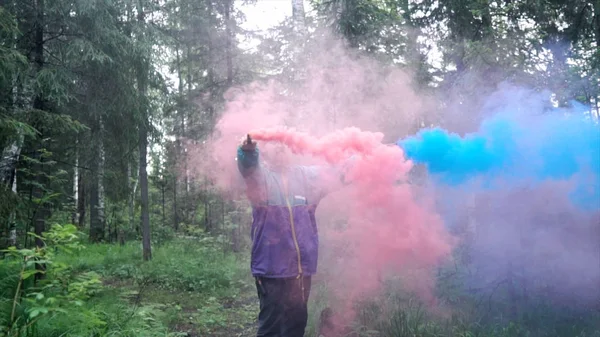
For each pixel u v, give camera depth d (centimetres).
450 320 457
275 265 309
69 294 412
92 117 845
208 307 614
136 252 1198
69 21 755
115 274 923
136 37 888
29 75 711
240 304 677
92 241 1540
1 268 492
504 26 657
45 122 686
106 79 816
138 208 1744
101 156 915
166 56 1061
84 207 1855
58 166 853
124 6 863
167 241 1443
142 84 916
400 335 425
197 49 1220
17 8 728
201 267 882
